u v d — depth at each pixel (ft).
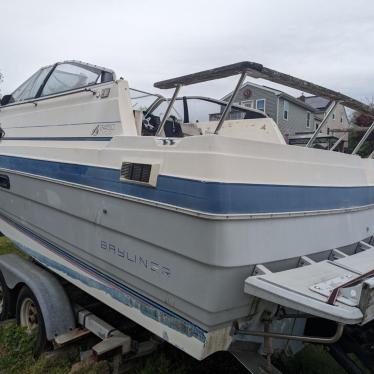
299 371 11.12
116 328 10.33
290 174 8.36
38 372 10.47
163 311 8.05
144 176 8.09
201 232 7.09
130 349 9.84
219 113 14.49
